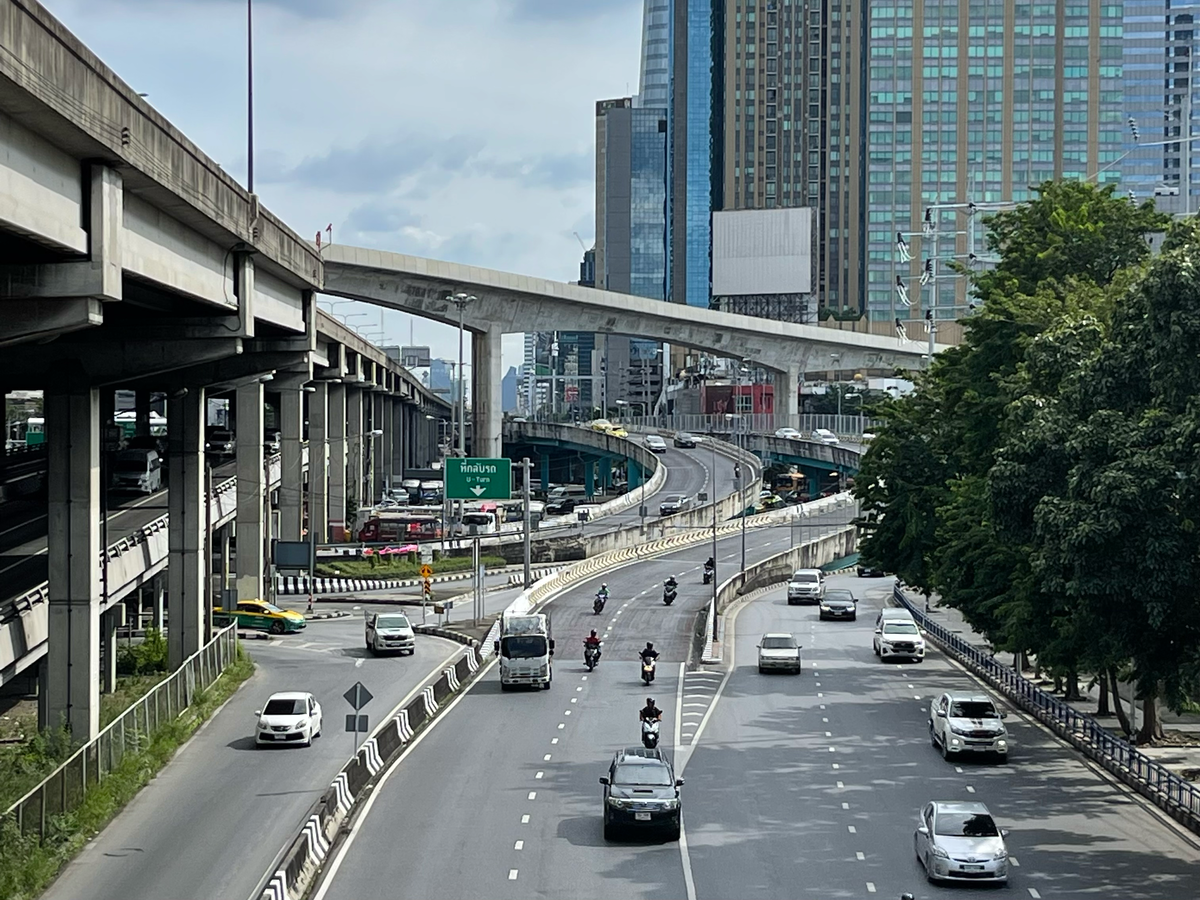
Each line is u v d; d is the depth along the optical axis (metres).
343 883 35.81
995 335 68.88
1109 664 49.41
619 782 40.78
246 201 51.72
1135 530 41.75
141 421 113.25
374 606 104.38
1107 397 44.94
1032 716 61.62
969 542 68.06
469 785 47.22
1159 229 70.38
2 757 45.22
